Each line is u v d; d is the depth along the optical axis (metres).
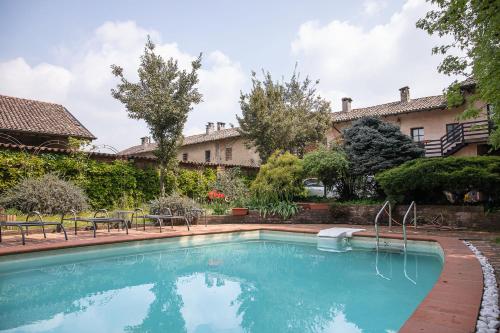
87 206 9.11
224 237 9.71
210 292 4.94
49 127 17.25
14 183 10.26
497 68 4.71
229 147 27.42
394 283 5.28
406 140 12.47
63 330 3.44
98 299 4.57
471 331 2.52
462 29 5.53
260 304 4.36
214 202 13.62
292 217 12.07
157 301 4.52
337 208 11.71
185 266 6.65
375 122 13.08
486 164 9.30
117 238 7.74
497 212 9.10
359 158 12.13
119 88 12.59
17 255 6.06
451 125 18.50
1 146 10.41
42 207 8.05
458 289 3.59
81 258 6.99
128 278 5.71
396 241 8.02
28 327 3.52
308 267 6.50
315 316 3.90
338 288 5.06
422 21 5.94
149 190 13.59
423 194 10.84
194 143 29.78
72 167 11.48
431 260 6.95
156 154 13.12
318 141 19.19
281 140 16.92
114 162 12.74
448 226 9.65
